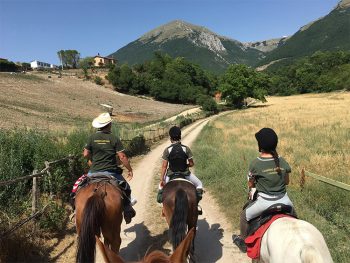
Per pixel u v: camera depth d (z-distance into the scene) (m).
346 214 5.79
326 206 6.03
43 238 5.43
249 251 3.21
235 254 5.09
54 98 47.50
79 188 4.23
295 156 10.46
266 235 3.01
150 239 5.74
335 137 14.33
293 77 94.69
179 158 4.71
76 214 3.92
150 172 11.48
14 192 5.91
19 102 38.56
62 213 6.02
